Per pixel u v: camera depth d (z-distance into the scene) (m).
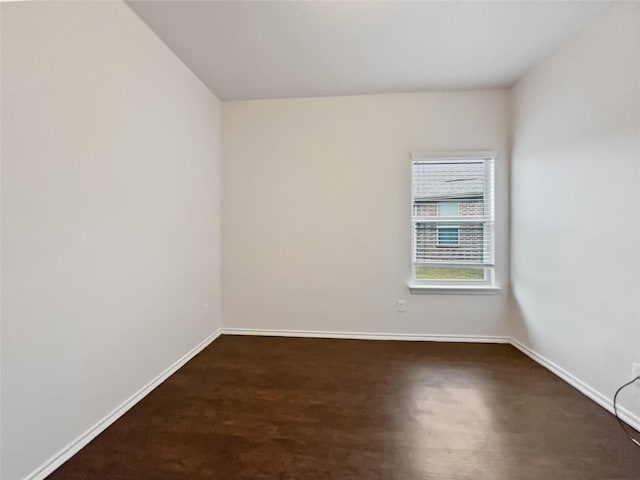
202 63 2.75
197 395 2.22
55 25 1.52
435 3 2.00
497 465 1.54
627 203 1.87
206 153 3.21
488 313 3.30
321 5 2.02
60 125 1.55
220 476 1.47
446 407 2.06
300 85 3.17
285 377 2.50
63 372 1.58
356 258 3.44
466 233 3.36
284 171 3.50
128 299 2.06
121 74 1.98
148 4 2.00
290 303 3.52
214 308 3.41
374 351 3.05
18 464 1.36
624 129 1.88
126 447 1.67
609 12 1.99
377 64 2.76
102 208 1.83
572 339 2.35
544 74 2.67
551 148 2.58
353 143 3.42
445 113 3.30
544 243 2.67
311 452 1.64
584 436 1.76
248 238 3.55
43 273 1.47
